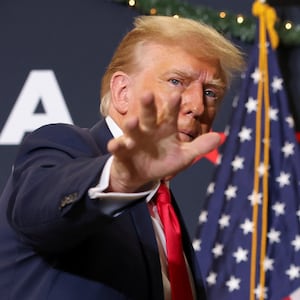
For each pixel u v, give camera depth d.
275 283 4.81
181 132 2.35
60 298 2.06
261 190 4.91
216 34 2.42
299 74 5.24
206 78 2.36
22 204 1.91
